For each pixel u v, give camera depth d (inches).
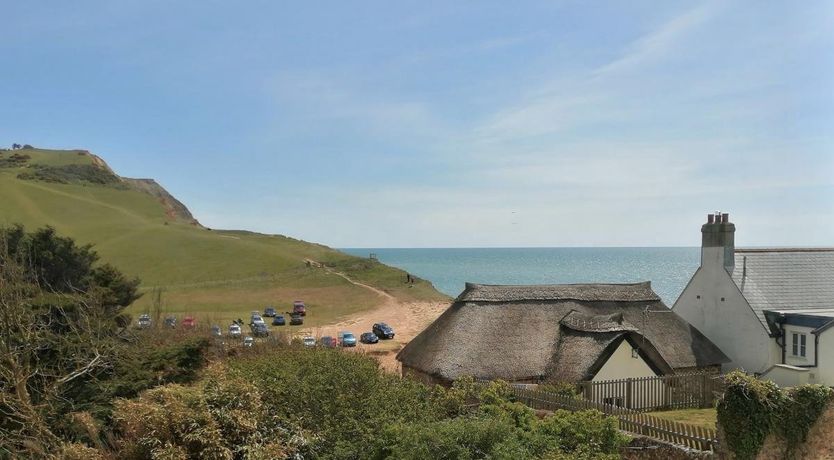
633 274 6943.9
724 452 597.6
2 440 603.8
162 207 7391.7
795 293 1073.5
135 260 4552.2
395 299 3902.6
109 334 925.2
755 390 605.9
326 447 497.0
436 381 915.4
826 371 921.5
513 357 937.5
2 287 746.2
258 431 491.8
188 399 493.7
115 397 711.7
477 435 458.6
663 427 614.5
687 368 1008.2
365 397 528.1
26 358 678.5
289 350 826.2
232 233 6766.7
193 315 2738.7
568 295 1072.8
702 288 1157.7
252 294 3905.0
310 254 5634.8
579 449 480.7
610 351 893.2
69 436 648.4
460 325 979.9
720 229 1115.3
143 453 474.6
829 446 633.6
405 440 446.3
